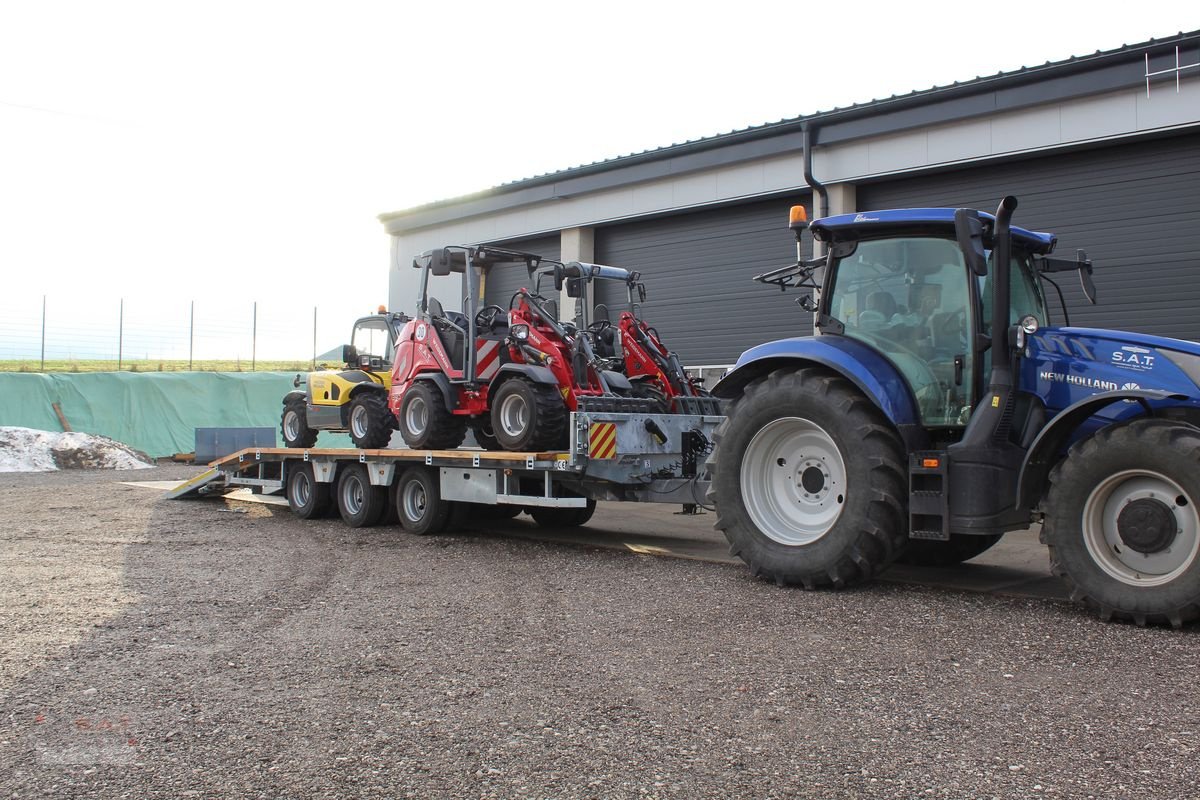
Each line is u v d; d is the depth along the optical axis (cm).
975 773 282
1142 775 279
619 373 887
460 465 821
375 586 600
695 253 1337
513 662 410
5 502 1149
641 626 476
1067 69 962
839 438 564
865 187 1162
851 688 367
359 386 1062
